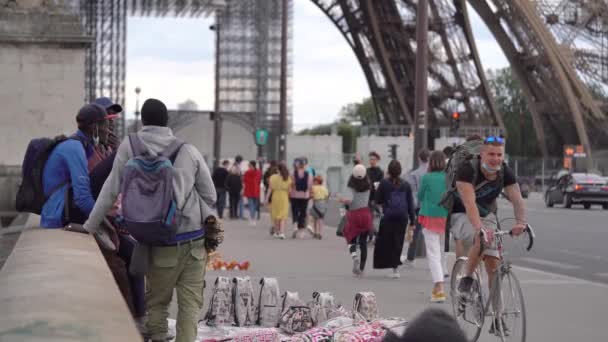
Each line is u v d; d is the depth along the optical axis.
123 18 109.31
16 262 4.62
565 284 15.12
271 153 96.69
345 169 64.19
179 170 6.48
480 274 9.14
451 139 70.50
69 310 3.09
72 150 7.89
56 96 21.09
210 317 9.70
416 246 18.25
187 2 100.88
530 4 65.88
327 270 16.67
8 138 20.92
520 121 135.00
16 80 20.94
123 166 6.54
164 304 6.85
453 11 71.62
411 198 15.49
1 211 19.97
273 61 108.00
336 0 77.69
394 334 3.10
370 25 75.75
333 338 8.10
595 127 73.94
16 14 21.03
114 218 7.96
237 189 35.22
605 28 69.38
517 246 23.66
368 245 22.20
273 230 26.23
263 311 9.67
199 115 98.44
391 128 78.19
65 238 6.39
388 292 13.66
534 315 11.59
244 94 110.12
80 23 21.28
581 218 36.62
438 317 3.03
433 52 72.56
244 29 109.94
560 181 47.69
